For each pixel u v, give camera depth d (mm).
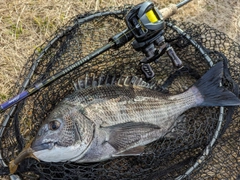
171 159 594
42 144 491
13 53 673
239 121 623
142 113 557
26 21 693
